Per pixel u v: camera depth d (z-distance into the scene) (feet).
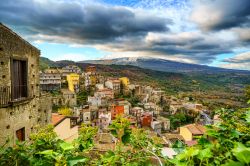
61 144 8.79
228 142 9.02
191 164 7.39
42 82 468.75
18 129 36.01
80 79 542.16
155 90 579.07
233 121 10.79
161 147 15.72
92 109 322.55
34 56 42.42
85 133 12.78
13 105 34.09
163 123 317.01
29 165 9.84
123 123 13.07
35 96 42.55
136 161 12.26
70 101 395.75
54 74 481.87
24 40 38.37
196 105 433.07
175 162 7.45
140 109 355.36
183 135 159.84
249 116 9.80
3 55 32.81
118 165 11.50
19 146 11.42
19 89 37.93
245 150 5.20
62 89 479.00
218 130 9.66
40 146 11.33
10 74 34.53
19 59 36.91
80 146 11.98
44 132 12.99
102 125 274.36
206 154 7.22
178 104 454.81
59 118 58.85
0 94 32.07
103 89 497.05
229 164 5.24
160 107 458.09
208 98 638.12
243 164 5.13
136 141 14.84
